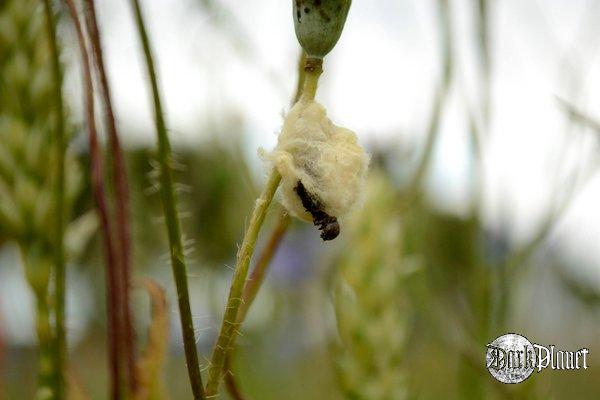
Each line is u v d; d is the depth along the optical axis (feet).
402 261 1.52
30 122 1.09
